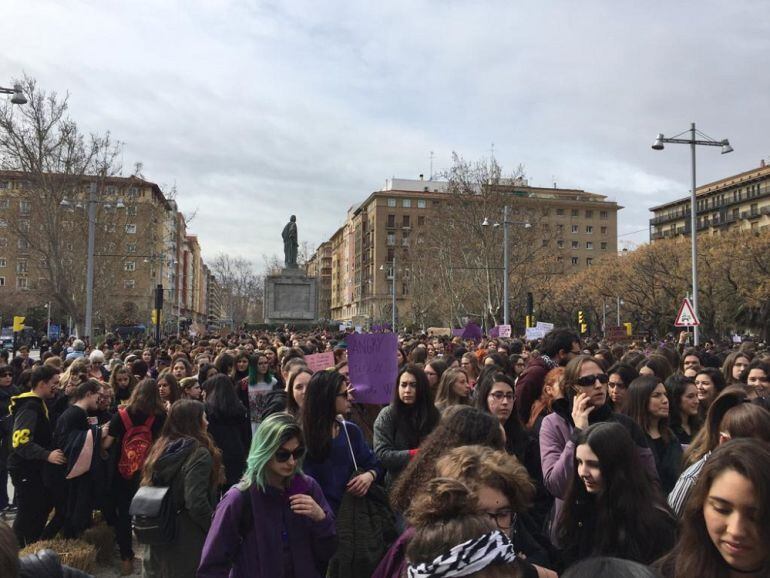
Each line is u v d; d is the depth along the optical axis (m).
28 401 6.94
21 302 77.25
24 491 6.92
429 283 66.56
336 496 4.49
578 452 3.52
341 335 23.58
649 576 1.98
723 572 2.31
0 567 2.19
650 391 5.20
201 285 198.88
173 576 4.82
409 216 116.44
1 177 36.69
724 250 43.97
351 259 141.12
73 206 36.56
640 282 53.47
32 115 35.34
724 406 4.14
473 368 9.77
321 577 3.83
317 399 4.55
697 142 23.33
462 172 48.34
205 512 4.81
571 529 3.60
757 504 2.18
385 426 5.25
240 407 7.08
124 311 70.50
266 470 3.57
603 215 122.00
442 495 2.24
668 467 5.15
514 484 2.74
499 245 46.97
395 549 3.07
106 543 7.01
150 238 46.94
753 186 92.38
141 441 6.64
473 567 2.02
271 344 16.36
